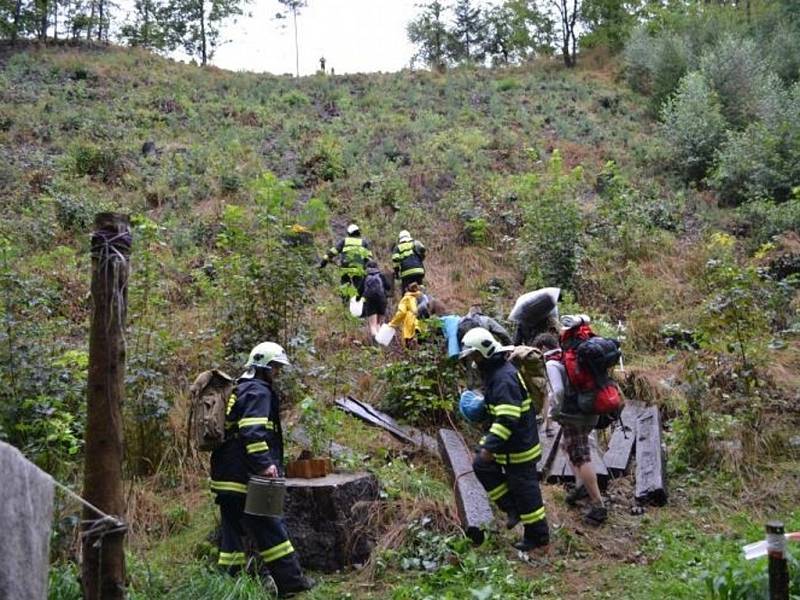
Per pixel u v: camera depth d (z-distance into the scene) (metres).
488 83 27.69
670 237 15.34
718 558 6.02
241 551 5.89
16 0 29.42
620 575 6.01
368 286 11.25
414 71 30.12
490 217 15.83
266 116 22.58
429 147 20.22
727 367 9.02
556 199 14.17
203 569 5.88
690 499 7.41
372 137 21.28
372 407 8.89
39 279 9.58
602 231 15.22
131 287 9.23
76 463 6.99
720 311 9.02
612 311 12.66
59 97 21.92
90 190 15.91
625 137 22.39
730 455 7.91
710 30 27.75
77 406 7.47
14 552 2.85
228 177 16.88
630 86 27.64
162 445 7.61
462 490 6.85
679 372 9.70
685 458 8.14
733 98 21.67
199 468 7.65
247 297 9.08
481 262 14.55
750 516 7.08
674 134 20.25
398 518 6.64
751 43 23.25
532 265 13.60
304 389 8.88
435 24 39.56
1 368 7.08
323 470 6.58
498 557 6.22
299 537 6.23
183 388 8.45
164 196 16.28
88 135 19.03
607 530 6.82
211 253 13.71
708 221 16.61
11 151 17.61
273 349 5.93
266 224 9.59
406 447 8.16
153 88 24.20
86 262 12.50
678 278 13.72
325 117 23.47
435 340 8.91
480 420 6.56
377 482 6.71
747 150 17.97
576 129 22.77
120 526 4.63
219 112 22.47
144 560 6.18
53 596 5.07
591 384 6.80
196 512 7.07
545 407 8.27
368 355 9.96
